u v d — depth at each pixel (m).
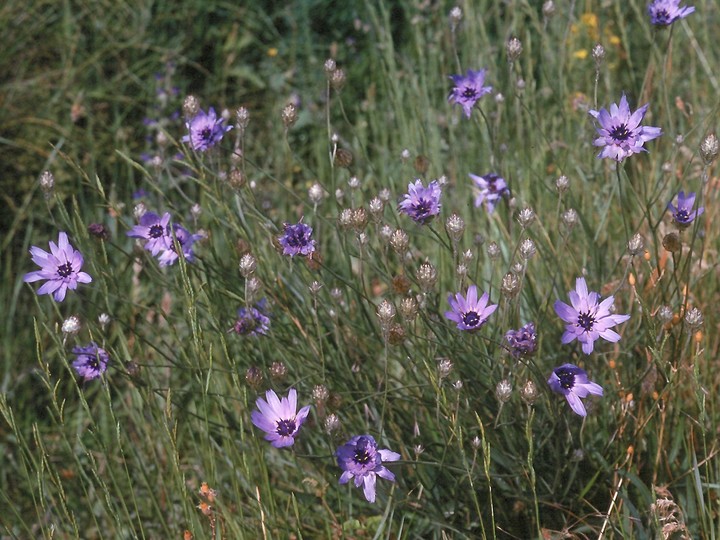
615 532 1.03
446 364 0.94
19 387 1.29
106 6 1.68
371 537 1.06
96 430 1.01
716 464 1.02
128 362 1.02
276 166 1.55
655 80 1.40
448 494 1.05
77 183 1.46
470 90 1.11
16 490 1.21
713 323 1.14
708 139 0.99
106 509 1.04
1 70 1.55
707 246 1.17
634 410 1.07
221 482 1.12
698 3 1.54
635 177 1.22
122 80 1.61
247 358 1.09
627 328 1.09
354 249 1.14
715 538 0.99
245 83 1.71
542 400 1.01
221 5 1.73
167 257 1.03
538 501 1.03
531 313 1.08
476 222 1.30
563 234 1.05
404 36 1.74
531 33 1.59
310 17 1.77
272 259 1.14
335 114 1.67
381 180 1.43
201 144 1.06
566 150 1.26
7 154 1.45
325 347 1.09
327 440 1.05
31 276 0.98
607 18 1.55
